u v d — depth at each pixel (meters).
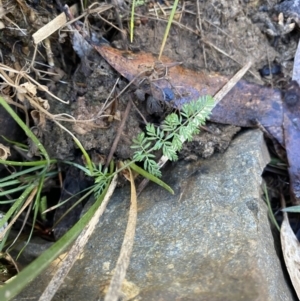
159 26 0.14
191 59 0.14
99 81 0.13
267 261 0.11
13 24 0.13
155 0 0.14
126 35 0.13
